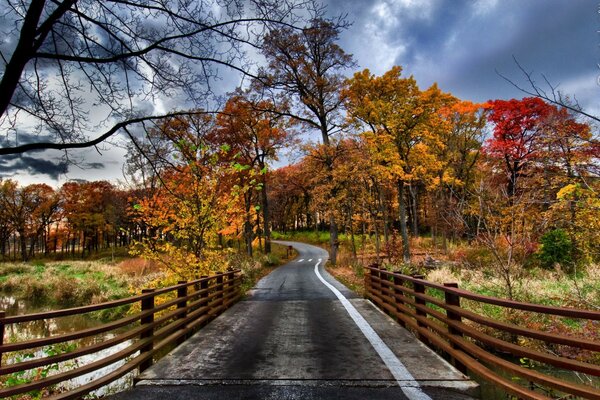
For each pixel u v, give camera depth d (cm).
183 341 632
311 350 524
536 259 1482
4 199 4862
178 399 358
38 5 330
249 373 430
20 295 2056
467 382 389
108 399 364
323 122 2572
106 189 5288
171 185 1010
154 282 1060
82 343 970
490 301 354
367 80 2164
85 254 5872
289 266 2756
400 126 2127
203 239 1119
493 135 2597
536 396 287
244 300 1088
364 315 780
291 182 4141
